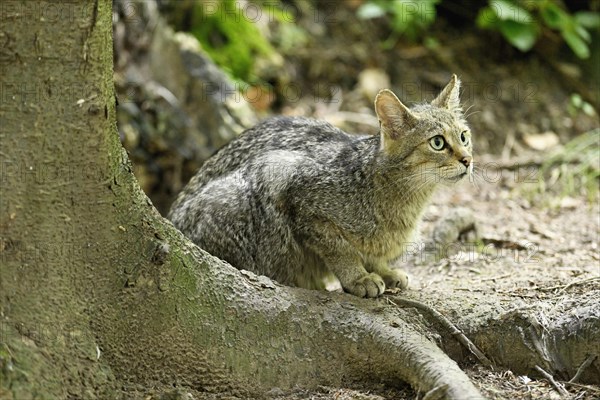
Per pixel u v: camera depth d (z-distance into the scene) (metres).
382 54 16.50
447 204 12.92
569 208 12.58
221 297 7.03
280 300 7.30
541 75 16.44
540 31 16.42
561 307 7.68
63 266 6.24
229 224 8.55
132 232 6.52
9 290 6.08
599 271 9.39
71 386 6.26
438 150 8.38
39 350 6.14
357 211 8.34
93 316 6.45
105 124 6.14
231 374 6.93
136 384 6.68
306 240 8.51
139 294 6.59
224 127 13.46
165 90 13.66
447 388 6.50
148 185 13.32
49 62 5.82
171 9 14.79
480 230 11.48
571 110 15.70
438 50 16.66
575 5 16.83
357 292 8.09
